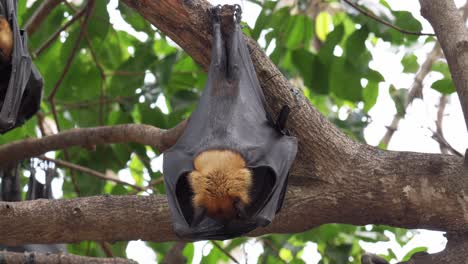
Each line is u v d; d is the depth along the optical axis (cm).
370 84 927
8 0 632
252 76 597
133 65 912
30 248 812
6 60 617
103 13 888
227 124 573
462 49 636
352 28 934
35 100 679
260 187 554
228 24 588
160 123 907
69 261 626
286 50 915
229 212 547
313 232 908
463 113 630
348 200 629
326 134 622
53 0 877
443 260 624
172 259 927
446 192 624
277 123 582
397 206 628
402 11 836
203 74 948
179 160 569
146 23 940
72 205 615
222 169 549
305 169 630
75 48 880
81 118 969
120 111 945
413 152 645
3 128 599
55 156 1073
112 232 619
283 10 849
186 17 587
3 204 606
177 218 548
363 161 632
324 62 858
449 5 661
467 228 629
